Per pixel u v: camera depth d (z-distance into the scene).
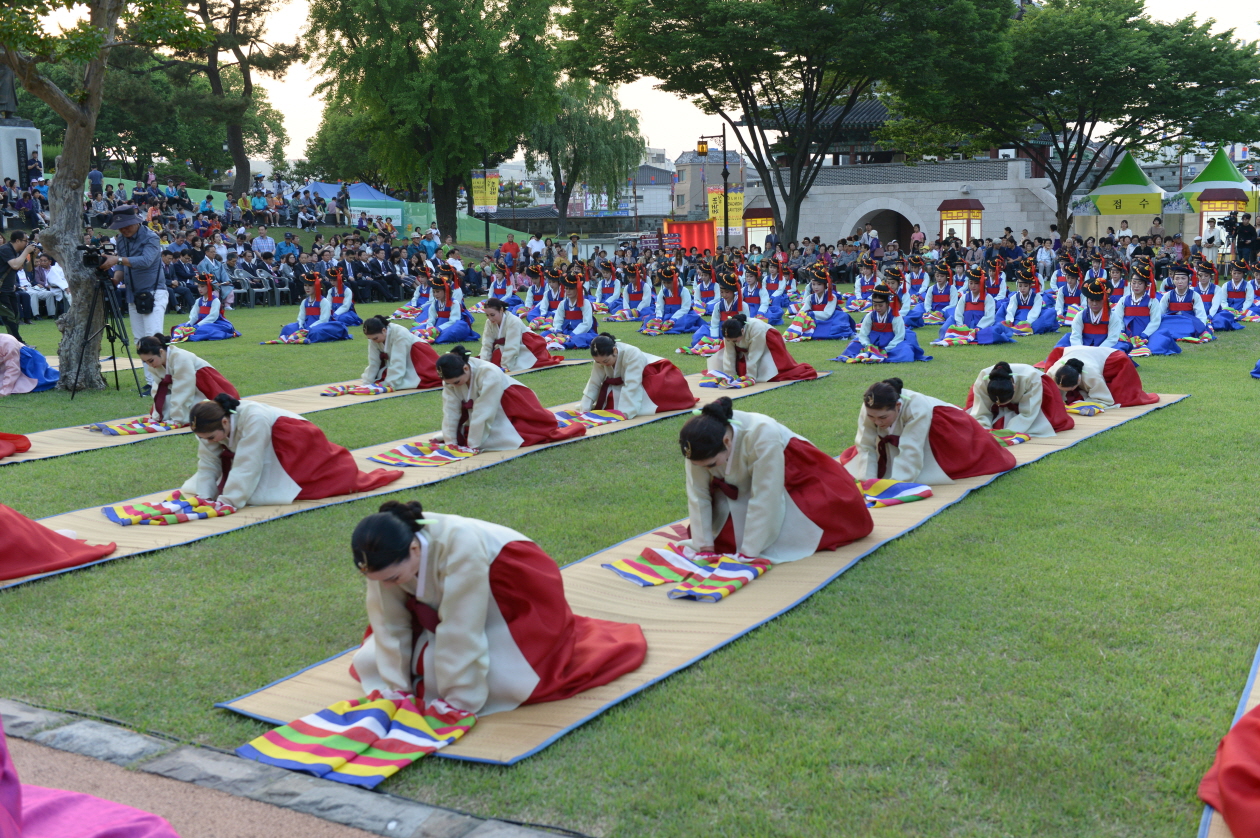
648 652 4.55
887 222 43.62
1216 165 34.62
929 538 6.10
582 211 78.12
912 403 7.19
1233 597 4.99
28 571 5.64
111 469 8.24
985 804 3.31
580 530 6.43
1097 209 35.25
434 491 7.46
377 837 3.16
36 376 12.15
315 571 5.76
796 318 17.17
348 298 17.86
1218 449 8.09
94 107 11.66
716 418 5.55
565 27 29.31
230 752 3.73
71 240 11.90
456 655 3.96
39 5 10.73
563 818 3.28
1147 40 31.53
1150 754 3.58
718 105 31.17
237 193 40.03
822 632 4.74
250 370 13.74
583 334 16.00
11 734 3.88
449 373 8.41
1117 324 12.56
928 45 27.06
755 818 3.25
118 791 3.46
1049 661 4.34
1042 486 7.19
